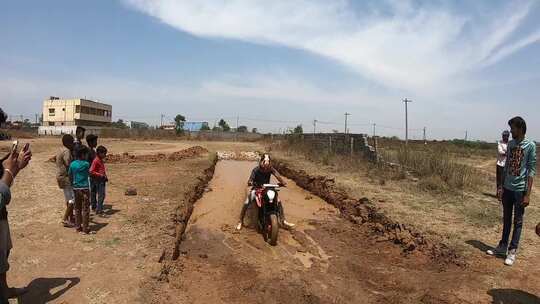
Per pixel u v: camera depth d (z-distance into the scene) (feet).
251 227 35.22
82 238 25.66
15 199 35.76
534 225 31.86
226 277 24.30
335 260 27.78
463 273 23.59
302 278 24.47
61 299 17.98
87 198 26.48
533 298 20.38
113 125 299.79
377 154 62.59
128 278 20.31
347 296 22.21
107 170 58.13
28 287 18.93
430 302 20.58
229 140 189.47
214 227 34.99
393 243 30.58
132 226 28.68
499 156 41.19
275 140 158.20
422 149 69.21
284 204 45.93
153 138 183.83
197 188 48.14
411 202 39.01
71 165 26.27
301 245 30.89
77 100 272.92
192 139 188.55
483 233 29.76
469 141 175.94
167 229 28.37
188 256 27.32
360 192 43.91
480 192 45.21
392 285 23.50
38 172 52.24
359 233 33.91
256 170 34.78
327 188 48.60
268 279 24.09
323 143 89.25
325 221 37.93
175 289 21.03
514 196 24.39
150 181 48.34
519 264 24.27
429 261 26.63
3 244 16.55
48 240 25.05
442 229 30.45
